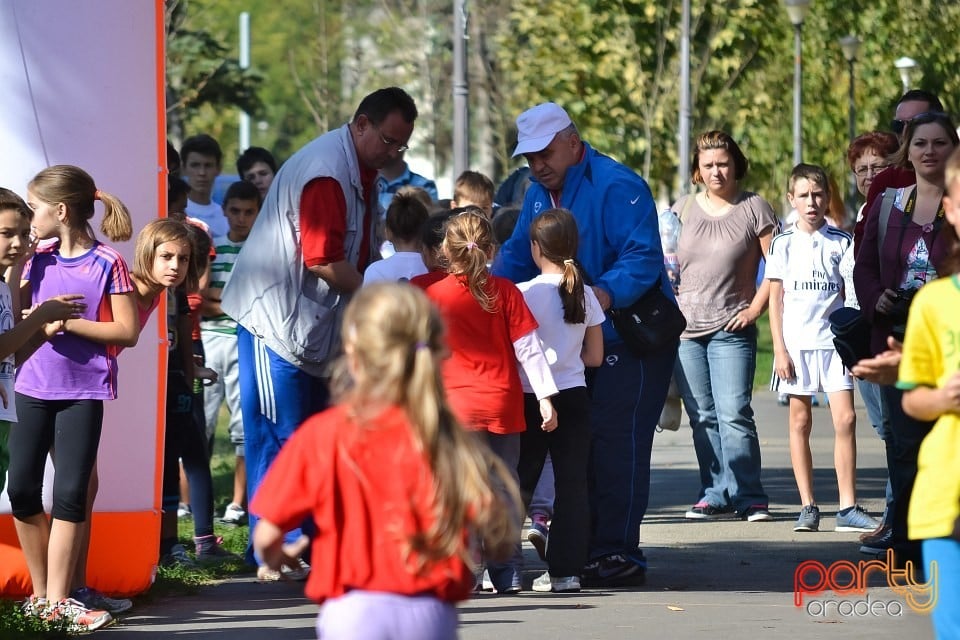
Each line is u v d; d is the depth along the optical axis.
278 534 9.26
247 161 28.53
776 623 15.41
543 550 20.27
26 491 15.66
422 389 9.04
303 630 15.37
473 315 16.75
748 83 68.25
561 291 17.48
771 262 22.94
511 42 70.62
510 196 29.77
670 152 67.38
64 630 15.11
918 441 17.59
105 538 17.14
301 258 18.64
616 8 66.06
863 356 17.84
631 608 16.50
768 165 71.12
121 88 17.33
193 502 20.94
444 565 9.05
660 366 18.61
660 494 28.03
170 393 20.52
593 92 67.12
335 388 9.43
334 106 107.81
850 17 75.50
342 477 9.13
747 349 24.00
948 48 76.31
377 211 19.45
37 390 15.48
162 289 16.88
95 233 17.41
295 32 137.38
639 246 18.33
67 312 14.71
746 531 22.78
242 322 18.75
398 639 8.98
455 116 41.56
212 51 73.19
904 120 21.94
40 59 17.08
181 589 18.11
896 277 17.33
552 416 16.92
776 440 36.19
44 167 17.09
